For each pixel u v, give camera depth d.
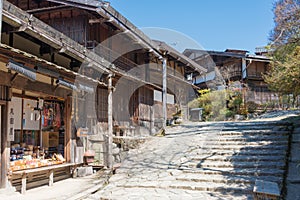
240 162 5.64
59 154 6.43
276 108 16.41
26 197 4.41
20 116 6.07
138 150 7.72
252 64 19.78
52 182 5.36
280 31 8.66
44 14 8.02
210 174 5.27
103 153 6.89
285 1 8.19
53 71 4.88
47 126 6.79
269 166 5.18
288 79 7.99
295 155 5.53
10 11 3.67
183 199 4.15
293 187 4.16
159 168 5.98
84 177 6.17
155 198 4.29
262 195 3.40
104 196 4.57
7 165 4.59
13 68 3.74
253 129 7.96
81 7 6.96
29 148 6.03
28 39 5.39
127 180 5.49
